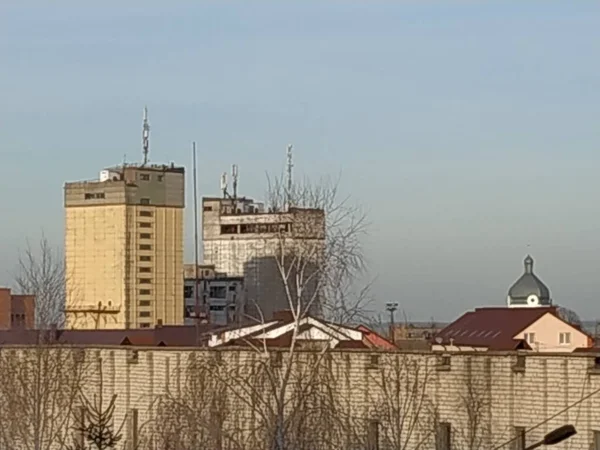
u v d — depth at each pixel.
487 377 40.03
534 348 64.12
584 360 37.91
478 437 39.97
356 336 50.84
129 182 143.25
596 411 37.53
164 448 45.19
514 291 106.31
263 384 42.88
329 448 42.03
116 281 141.75
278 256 43.41
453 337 69.19
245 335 48.69
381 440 41.88
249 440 42.03
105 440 46.12
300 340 45.03
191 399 45.41
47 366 49.69
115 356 48.88
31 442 49.47
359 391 42.53
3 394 50.09
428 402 41.25
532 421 38.88
